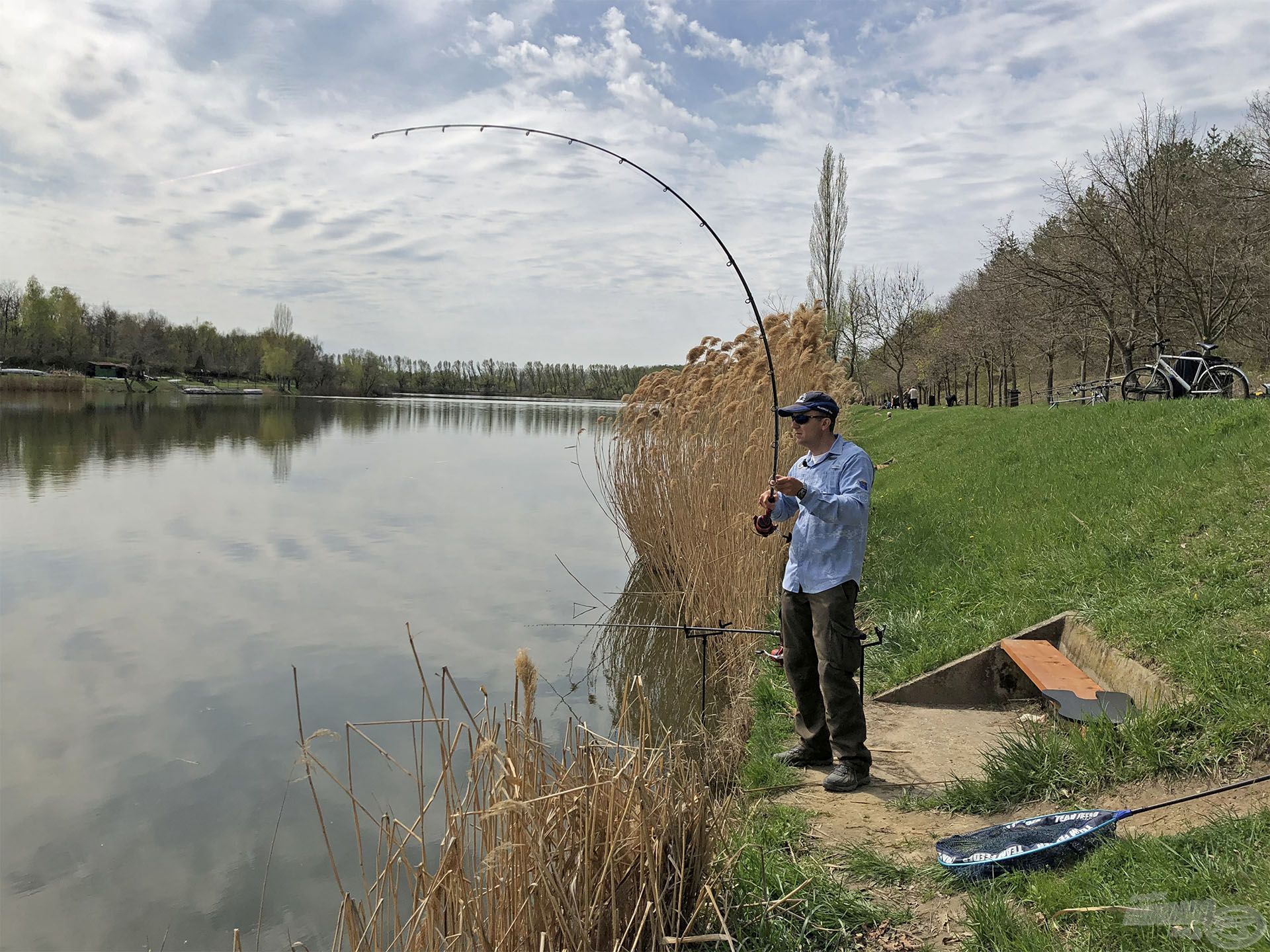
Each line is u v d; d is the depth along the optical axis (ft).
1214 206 62.39
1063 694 14.82
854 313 153.79
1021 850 10.78
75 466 65.92
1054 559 21.42
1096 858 10.36
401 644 26.63
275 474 66.18
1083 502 24.27
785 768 15.71
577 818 9.67
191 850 15.08
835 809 13.75
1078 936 9.14
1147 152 62.49
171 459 73.77
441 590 33.35
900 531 32.04
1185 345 73.72
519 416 189.78
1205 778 11.69
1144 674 14.64
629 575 37.17
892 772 15.02
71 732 19.84
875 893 11.06
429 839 15.49
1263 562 16.06
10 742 19.26
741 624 24.90
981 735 16.53
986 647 18.83
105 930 12.92
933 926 10.22
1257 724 11.88
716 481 27.76
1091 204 65.67
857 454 14.64
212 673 23.71
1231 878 9.16
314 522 46.75
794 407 14.79
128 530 42.47
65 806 16.56
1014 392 107.45
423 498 57.11
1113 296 66.03
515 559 39.34
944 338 145.07
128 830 15.72
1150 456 25.52
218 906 13.47
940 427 61.46
